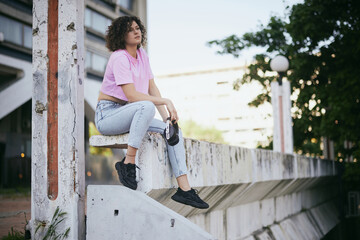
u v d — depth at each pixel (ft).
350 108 34.58
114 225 10.80
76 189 11.32
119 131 11.39
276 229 24.52
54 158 11.53
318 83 41.45
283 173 23.91
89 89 101.96
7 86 83.35
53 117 11.62
